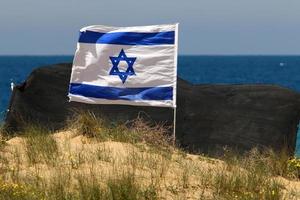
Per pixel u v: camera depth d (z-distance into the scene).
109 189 13.40
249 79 151.88
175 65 19.81
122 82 20.05
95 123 19.95
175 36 19.91
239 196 14.20
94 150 17.50
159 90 19.83
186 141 20.58
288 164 18.34
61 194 12.80
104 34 20.31
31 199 12.47
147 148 18.61
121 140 19.14
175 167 16.69
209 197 14.05
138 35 20.11
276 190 14.78
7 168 15.19
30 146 17.70
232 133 20.41
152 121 21.06
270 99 20.67
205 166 17.38
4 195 12.62
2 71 189.38
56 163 15.85
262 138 20.05
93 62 20.23
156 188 14.15
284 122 20.17
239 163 18.17
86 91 20.30
